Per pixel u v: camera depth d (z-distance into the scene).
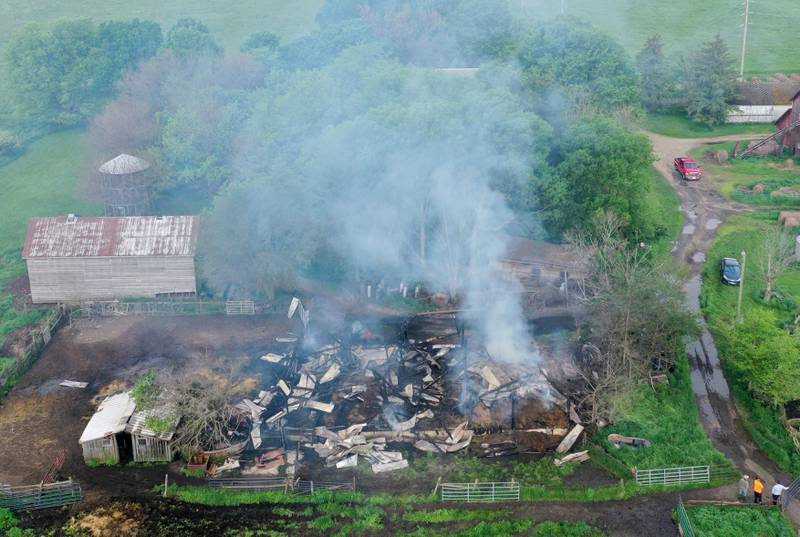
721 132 112.44
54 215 93.19
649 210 81.25
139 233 73.19
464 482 51.12
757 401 58.91
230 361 64.44
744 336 59.62
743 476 51.56
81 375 63.09
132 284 73.06
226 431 55.88
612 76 103.25
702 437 55.09
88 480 51.81
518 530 47.53
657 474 50.88
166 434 52.84
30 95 115.44
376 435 55.47
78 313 71.81
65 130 116.19
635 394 56.16
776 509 48.66
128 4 172.00
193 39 117.44
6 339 68.62
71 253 71.94
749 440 55.78
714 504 49.16
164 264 72.44
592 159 76.94
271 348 66.25
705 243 82.69
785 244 73.44
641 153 78.12
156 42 121.25
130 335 68.56
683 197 93.38
